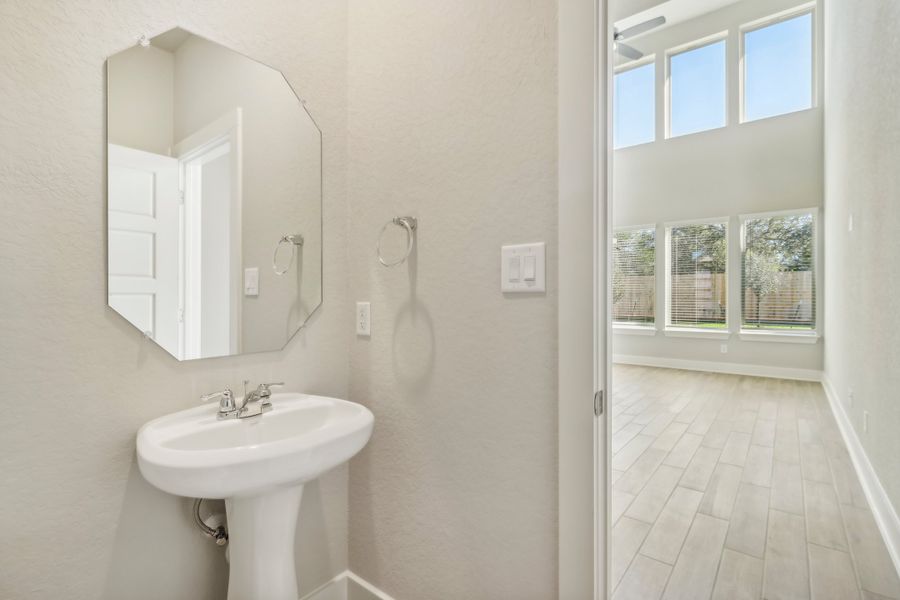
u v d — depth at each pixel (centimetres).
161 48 104
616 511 217
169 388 105
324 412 118
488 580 108
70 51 90
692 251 607
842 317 367
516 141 102
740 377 548
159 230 103
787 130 532
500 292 105
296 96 130
